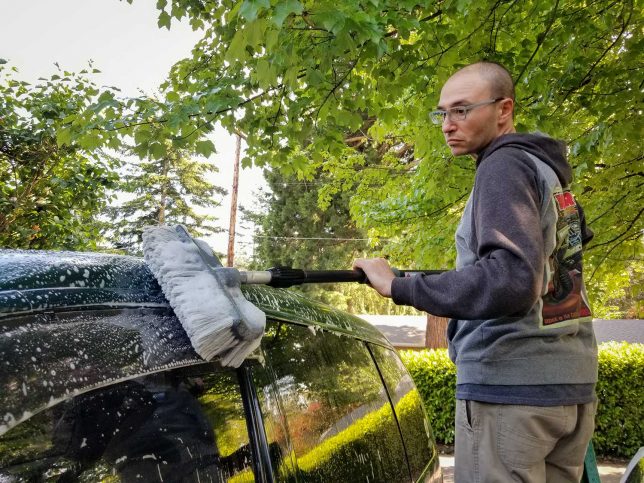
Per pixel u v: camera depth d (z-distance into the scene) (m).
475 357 1.48
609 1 4.05
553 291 1.46
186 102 3.52
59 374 0.88
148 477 0.98
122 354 0.99
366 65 3.56
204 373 1.17
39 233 6.63
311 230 23.31
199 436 1.10
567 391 1.42
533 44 4.11
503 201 1.33
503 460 1.42
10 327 0.86
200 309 1.09
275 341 1.46
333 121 3.96
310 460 1.38
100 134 3.57
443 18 3.77
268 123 3.94
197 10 3.86
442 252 6.61
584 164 4.34
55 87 6.38
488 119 1.55
